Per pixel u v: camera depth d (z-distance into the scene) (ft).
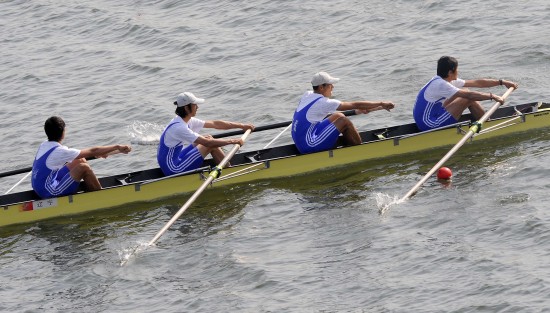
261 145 257.34
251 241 189.67
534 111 236.63
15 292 177.27
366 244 182.19
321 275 171.63
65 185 207.82
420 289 162.30
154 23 390.42
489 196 196.75
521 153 219.41
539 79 280.31
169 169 214.90
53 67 352.28
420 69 301.22
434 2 361.92
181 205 212.23
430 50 318.04
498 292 157.38
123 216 209.05
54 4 439.22
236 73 320.91
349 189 211.61
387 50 324.39
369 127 261.44
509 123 230.68
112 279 179.01
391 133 232.32
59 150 205.46
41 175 206.80
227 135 230.68
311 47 338.13
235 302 165.07
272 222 198.18
